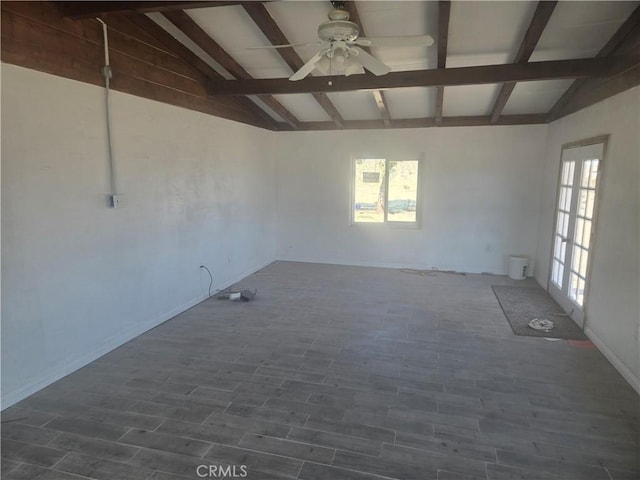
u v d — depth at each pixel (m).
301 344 3.71
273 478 2.07
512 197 6.08
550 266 5.27
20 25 2.62
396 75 4.23
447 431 2.44
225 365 3.30
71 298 3.12
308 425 2.51
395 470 2.13
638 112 3.05
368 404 2.73
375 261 6.84
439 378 3.08
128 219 3.67
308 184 6.97
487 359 3.39
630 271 3.05
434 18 3.50
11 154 2.60
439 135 6.23
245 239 6.05
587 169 4.12
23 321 2.74
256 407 2.71
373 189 6.75
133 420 2.55
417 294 5.23
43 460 2.20
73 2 2.86
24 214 2.71
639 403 2.74
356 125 6.51
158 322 4.17
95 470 2.13
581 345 3.66
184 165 4.47
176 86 4.26
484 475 2.09
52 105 2.87
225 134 5.31
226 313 4.52
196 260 4.80
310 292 5.33
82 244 3.19
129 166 3.64
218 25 3.81
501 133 5.98
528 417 2.58
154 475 2.09
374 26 3.62
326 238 7.04
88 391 2.88
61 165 2.96
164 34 3.97
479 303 4.86
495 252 6.29
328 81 4.46
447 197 6.35
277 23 3.69
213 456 2.23
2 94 2.52
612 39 3.48
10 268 2.63
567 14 3.28
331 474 2.10
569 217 4.58
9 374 2.67
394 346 3.66
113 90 3.42
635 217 3.02
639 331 2.88
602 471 2.12
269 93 4.68
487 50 3.96
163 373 3.16
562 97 4.97
